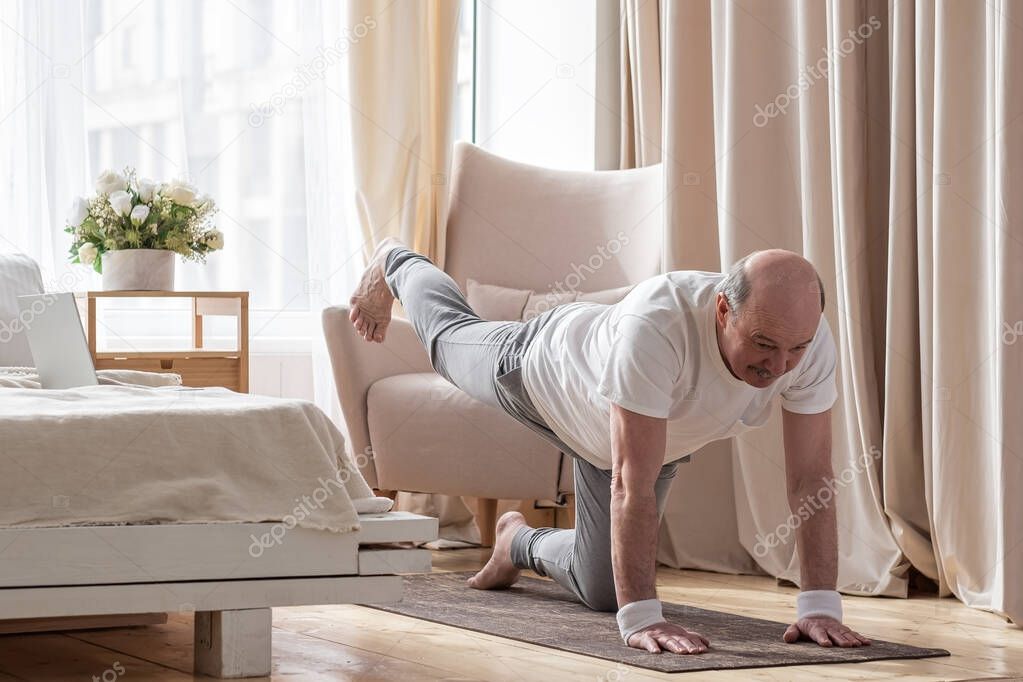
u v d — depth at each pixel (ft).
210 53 12.85
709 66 11.13
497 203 12.24
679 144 11.07
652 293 6.28
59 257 12.02
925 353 8.71
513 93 14.01
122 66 12.63
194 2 12.80
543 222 12.07
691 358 6.14
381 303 9.07
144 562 5.58
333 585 5.89
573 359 6.68
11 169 11.89
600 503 7.39
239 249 12.94
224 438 5.82
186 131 12.74
